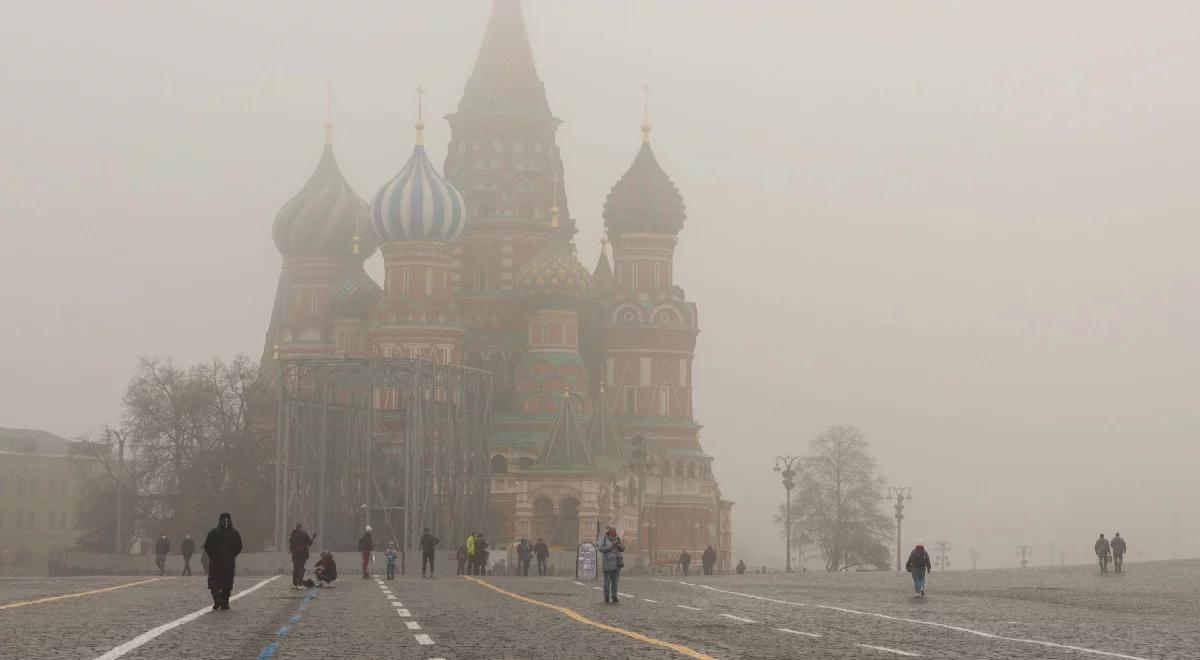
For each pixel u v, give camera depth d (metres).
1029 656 33.97
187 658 32.47
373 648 35.72
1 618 46.84
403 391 178.75
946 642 38.62
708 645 37.16
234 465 199.75
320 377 175.62
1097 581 98.69
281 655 33.59
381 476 182.62
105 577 103.00
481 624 45.53
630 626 44.91
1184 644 38.12
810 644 37.66
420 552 145.88
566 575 136.62
